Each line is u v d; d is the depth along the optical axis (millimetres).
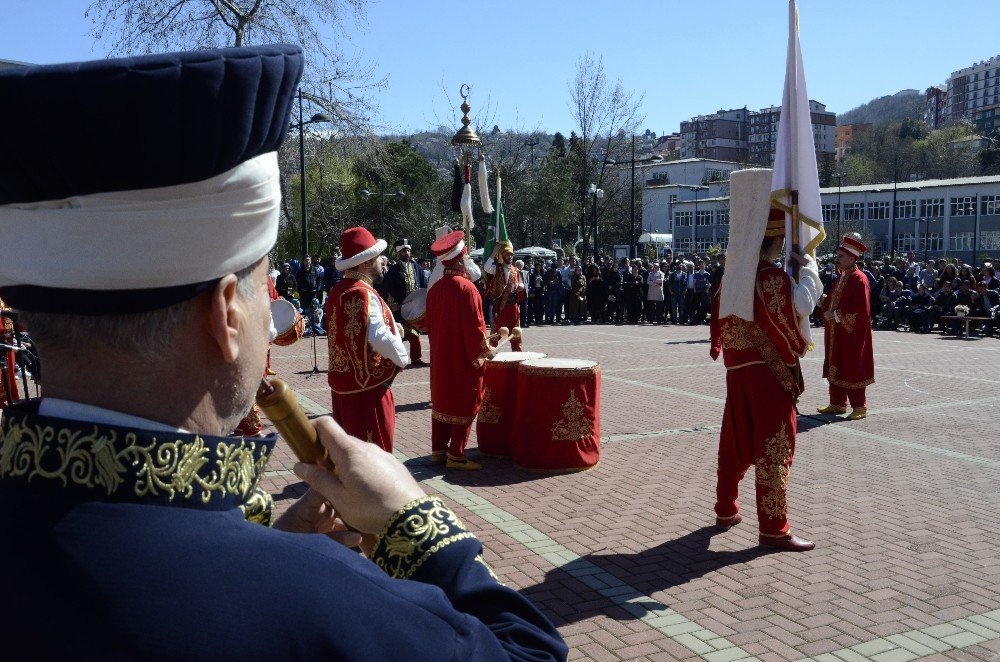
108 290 821
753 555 5121
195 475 834
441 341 6816
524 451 7039
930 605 4406
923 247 65500
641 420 9414
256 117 857
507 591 1063
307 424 1104
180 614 755
